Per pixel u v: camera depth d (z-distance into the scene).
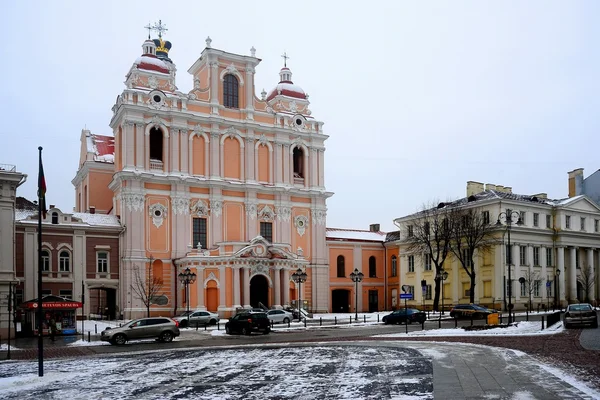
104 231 66.19
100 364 27.70
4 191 44.66
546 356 24.72
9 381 22.27
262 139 76.56
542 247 77.44
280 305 68.25
